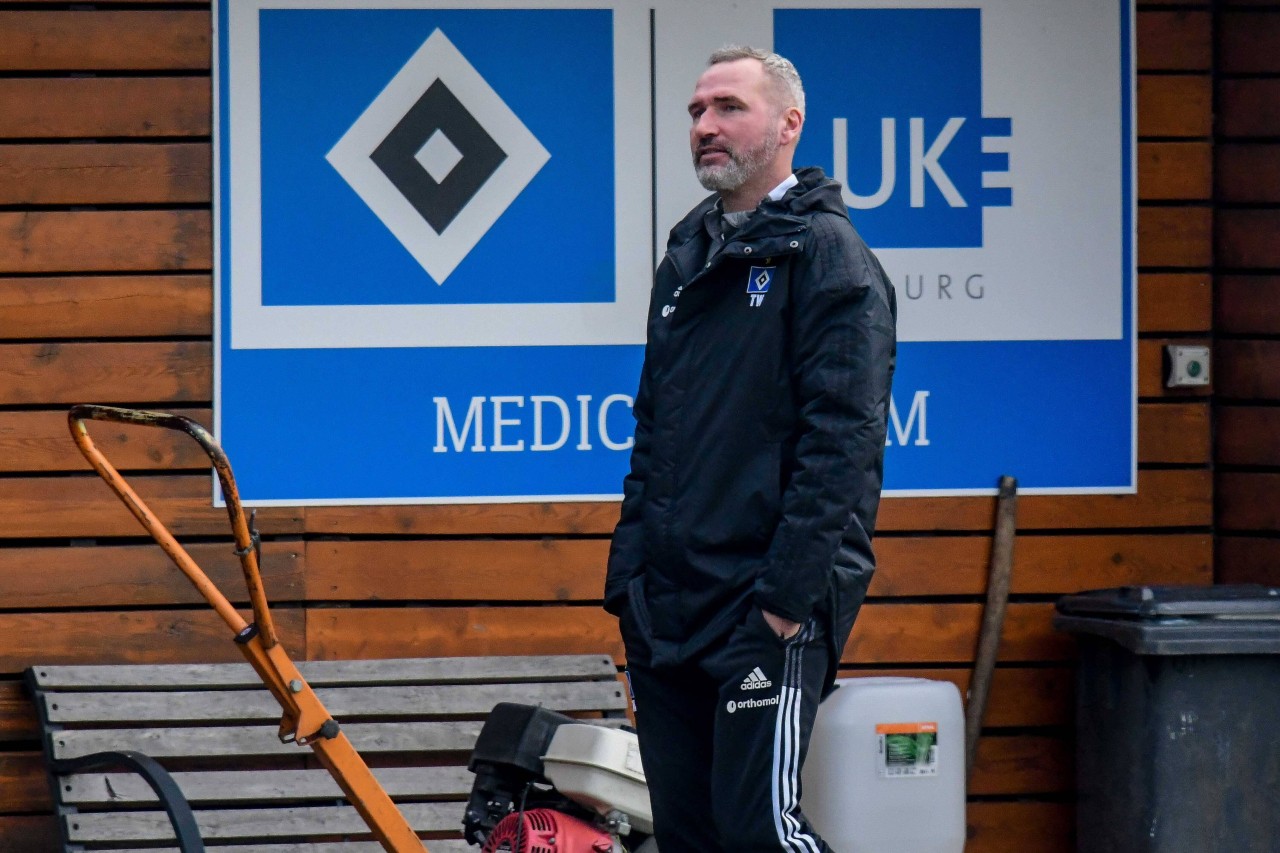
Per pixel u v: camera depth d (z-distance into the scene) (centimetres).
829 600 1127
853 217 1767
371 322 1722
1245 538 1795
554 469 1738
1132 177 1789
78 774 1591
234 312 1712
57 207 1717
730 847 1138
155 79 1717
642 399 1255
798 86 1223
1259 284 1792
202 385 1712
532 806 1277
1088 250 1786
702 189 1750
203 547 1705
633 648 1206
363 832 1627
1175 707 1568
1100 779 1656
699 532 1153
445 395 1727
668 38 1745
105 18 1717
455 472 1727
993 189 1778
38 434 1700
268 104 1720
